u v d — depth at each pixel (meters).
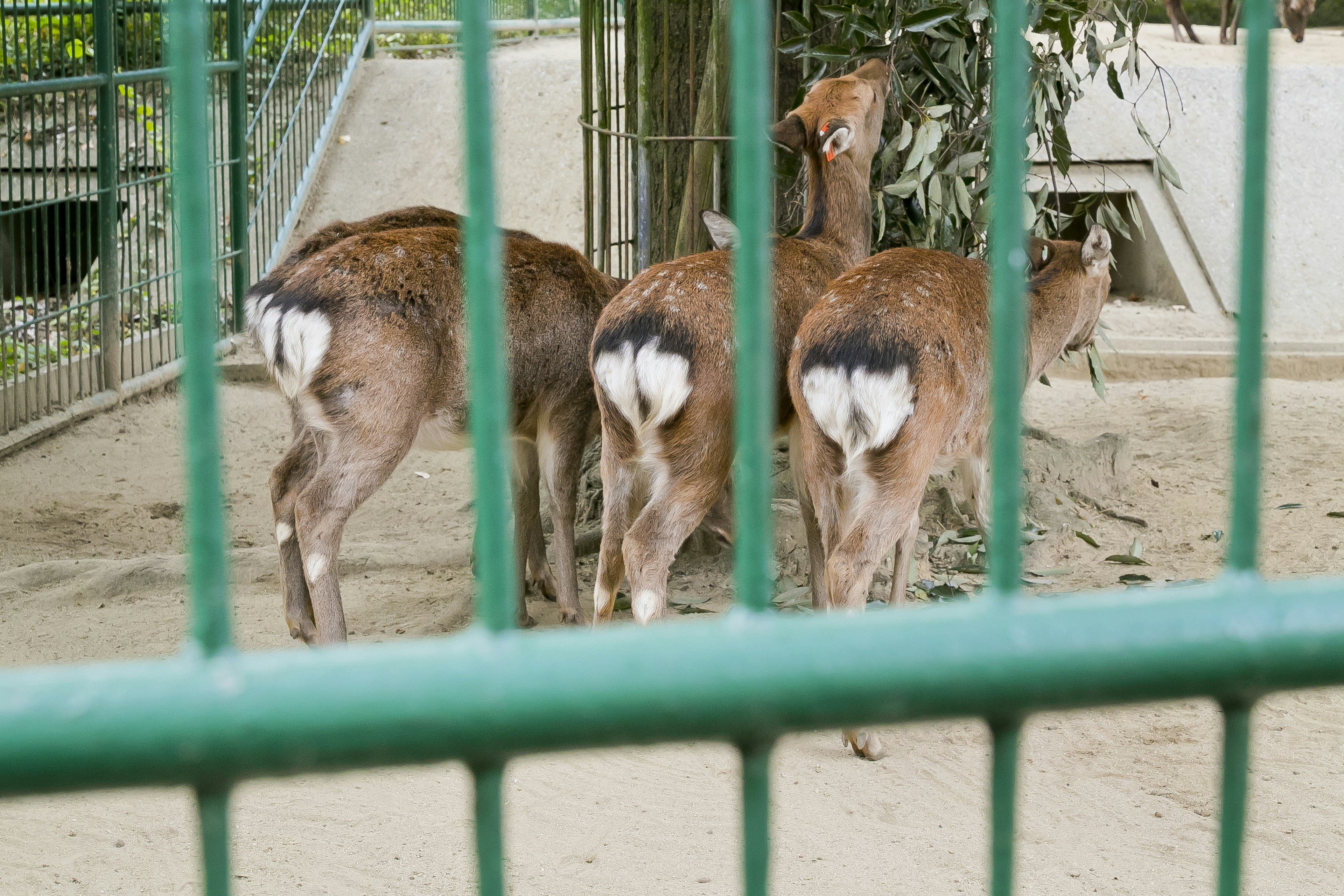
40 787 1.02
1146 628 1.20
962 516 7.44
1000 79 1.31
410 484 8.78
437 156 14.21
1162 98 13.59
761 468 1.31
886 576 6.50
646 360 4.97
